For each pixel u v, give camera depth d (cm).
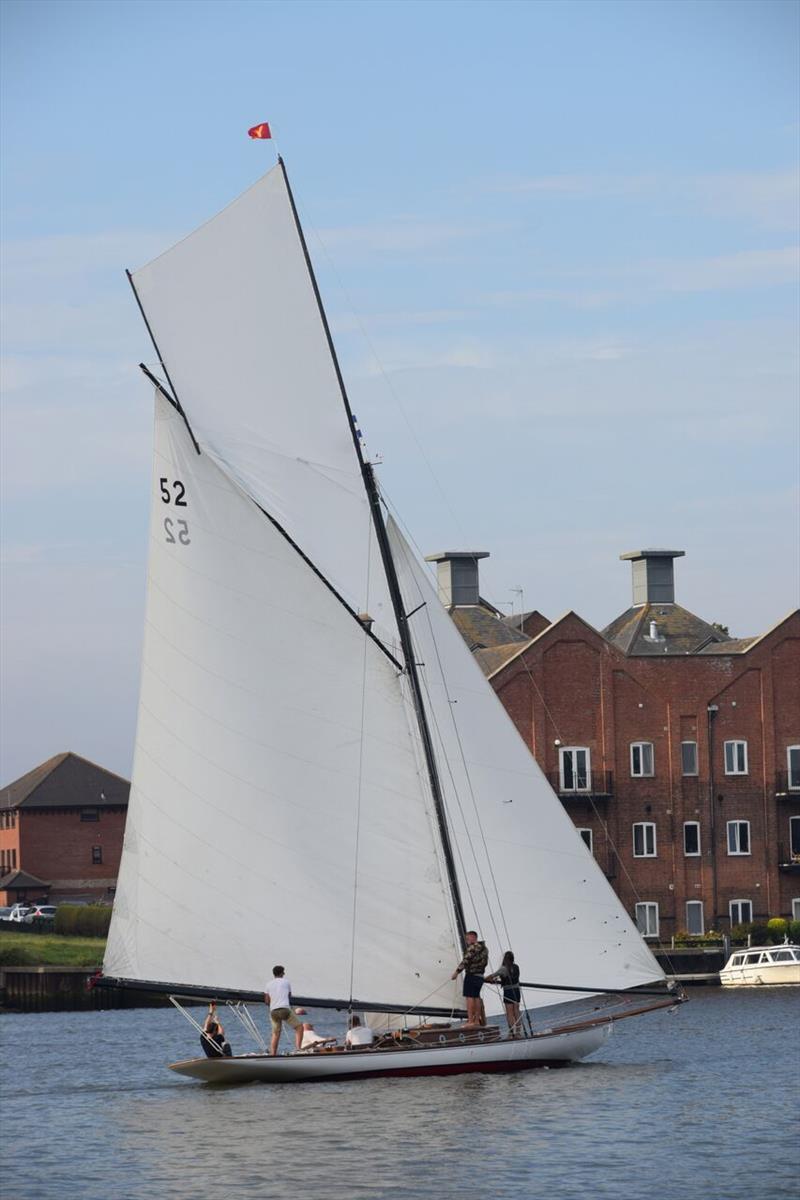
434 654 5925
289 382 5869
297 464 5869
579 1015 6425
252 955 5775
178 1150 4875
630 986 5938
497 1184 4422
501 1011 5900
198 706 5797
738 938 13400
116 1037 8944
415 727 5881
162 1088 6228
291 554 5809
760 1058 6988
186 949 5762
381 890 5822
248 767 5778
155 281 5756
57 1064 7462
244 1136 5019
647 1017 9425
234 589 5803
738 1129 5094
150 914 5762
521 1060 5984
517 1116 5250
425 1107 5391
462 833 5884
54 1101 5941
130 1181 4531
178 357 5791
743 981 12262
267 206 5838
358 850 5819
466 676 5925
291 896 5781
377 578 5906
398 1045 5875
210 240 5809
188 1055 7762
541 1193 4328
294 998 5769
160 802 5781
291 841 5791
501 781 5906
